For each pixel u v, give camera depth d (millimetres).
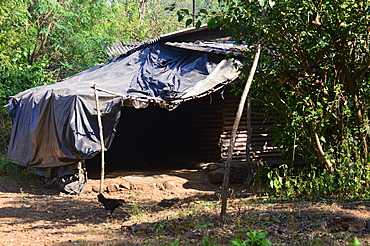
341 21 8172
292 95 9250
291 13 8234
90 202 10297
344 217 6301
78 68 23734
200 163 13820
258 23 8352
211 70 12719
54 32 22844
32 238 6723
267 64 9461
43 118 12000
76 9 23875
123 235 6699
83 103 11039
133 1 37375
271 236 5770
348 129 9000
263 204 8336
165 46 14445
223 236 5859
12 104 13891
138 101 11492
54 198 10719
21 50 20672
